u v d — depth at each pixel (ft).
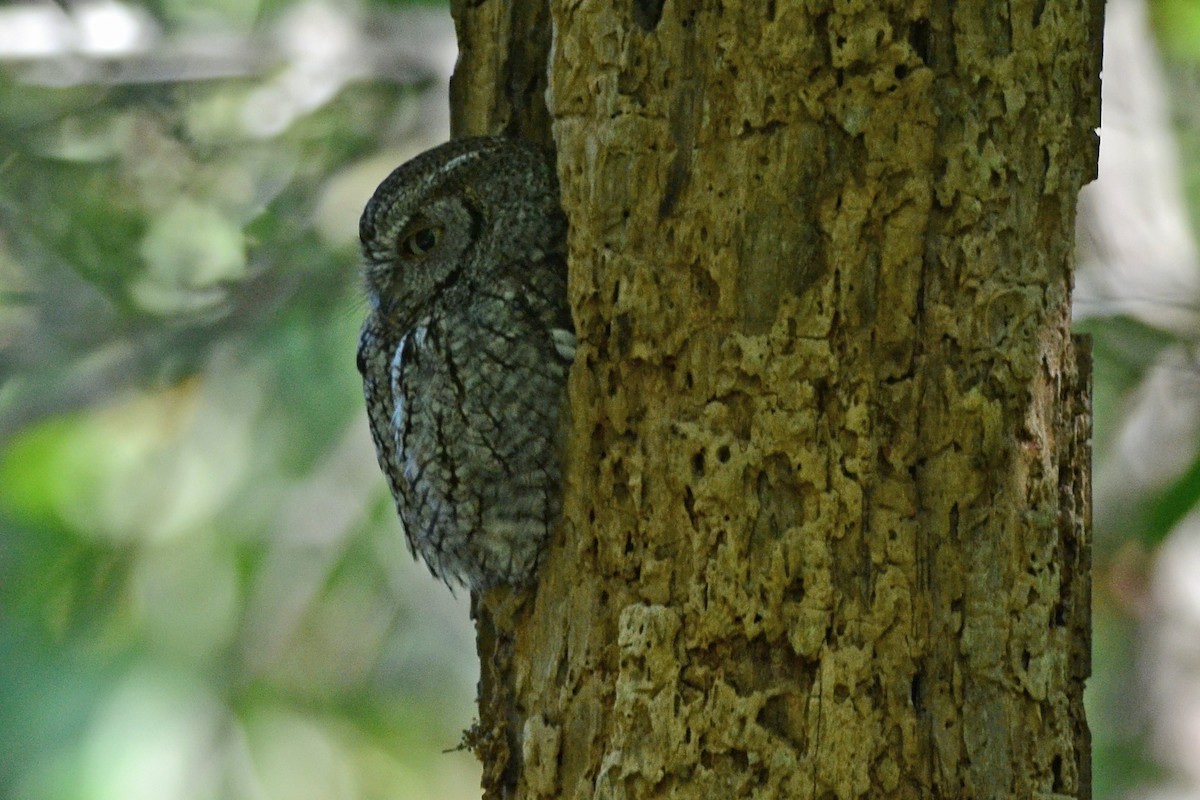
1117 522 53.21
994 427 23.29
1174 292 44.75
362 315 48.14
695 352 24.00
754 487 23.54
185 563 56.18
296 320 48.37
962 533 23.35
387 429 29.89
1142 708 55.01
